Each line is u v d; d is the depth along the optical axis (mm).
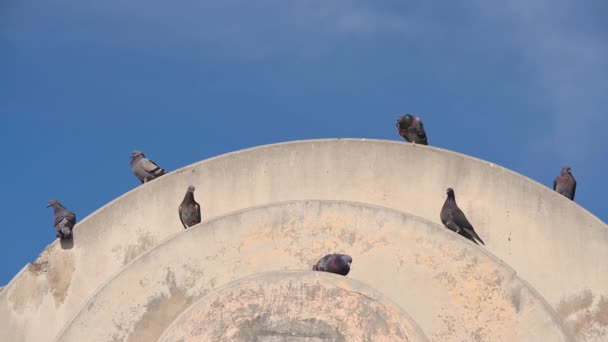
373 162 30500
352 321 24750
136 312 26547
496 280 26281
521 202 29500
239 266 27125
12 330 28094
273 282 25219
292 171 30688
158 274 26859
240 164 30797
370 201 30234
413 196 30125
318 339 24703
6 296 28312
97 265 29453
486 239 29391
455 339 26078
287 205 27609
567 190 29984
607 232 28609
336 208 27562
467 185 29938
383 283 26844
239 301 25109
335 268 26172
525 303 25922
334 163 30641
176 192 30562
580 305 28312
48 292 28828
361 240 27281
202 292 26859
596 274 28422
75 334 26109
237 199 30578
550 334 25547
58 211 29531
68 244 29406
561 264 28781
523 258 29094
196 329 24922
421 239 27016
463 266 26594
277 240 27375
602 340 27875
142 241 29984
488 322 26031
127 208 30188
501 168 29828
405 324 24594
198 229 27281
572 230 28922
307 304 24969
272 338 24766
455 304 26344
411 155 30375
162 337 24938
